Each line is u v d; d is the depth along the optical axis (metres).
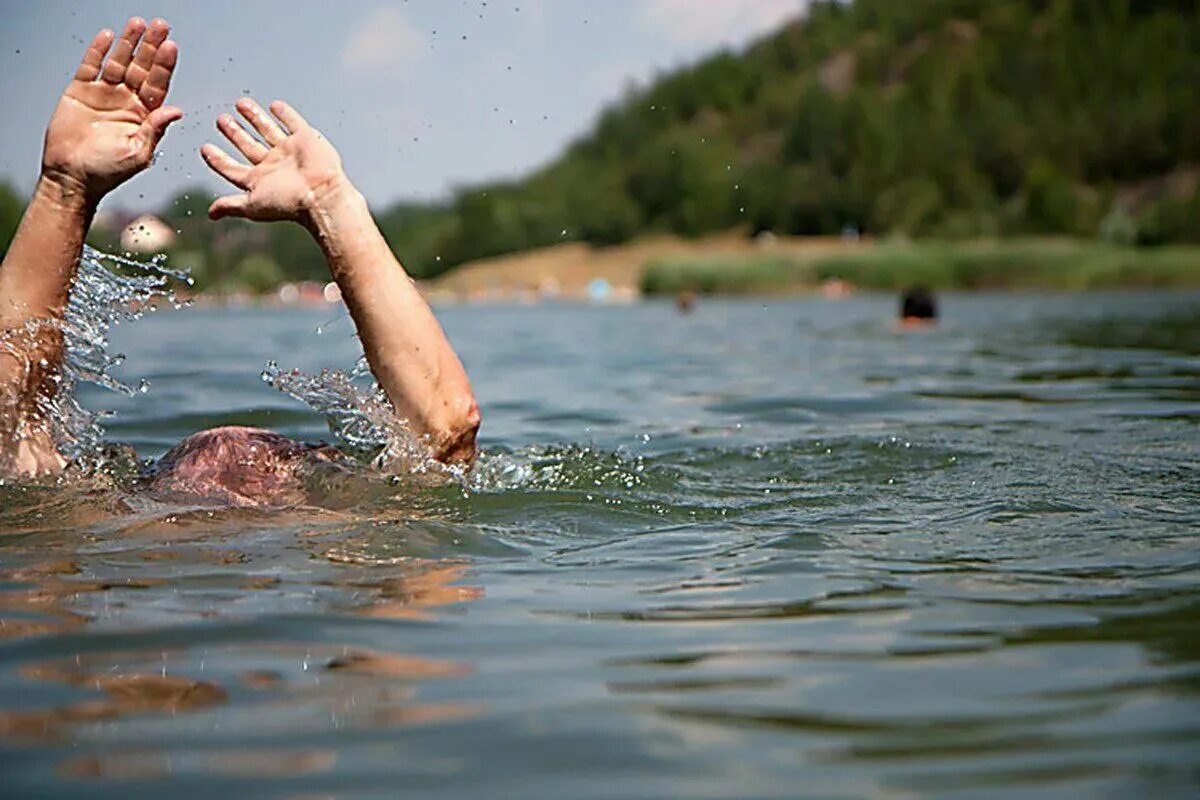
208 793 1.73
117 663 2.27
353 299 3.80
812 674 2.18
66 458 3.90
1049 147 63.16
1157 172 61.94
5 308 3.73
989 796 1.68
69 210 3.72
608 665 2.24
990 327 14.62
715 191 60.19
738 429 5.77
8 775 1.79
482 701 2.06
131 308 3.94
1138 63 68.25
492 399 7.28
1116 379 7.84
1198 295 26.41
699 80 76.75
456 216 57.00
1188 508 3.62
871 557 3.07
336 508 3.55
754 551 3.15
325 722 1.97
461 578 2.88
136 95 3.74
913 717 1.97
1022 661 2.24
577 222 57.72
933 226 57.22
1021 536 3.29
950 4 79.62
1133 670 2.18
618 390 7.81
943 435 5.35
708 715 1.99
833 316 19.94
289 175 3.76
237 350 11.55
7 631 2.46
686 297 23.83
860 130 63.84
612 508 3.66
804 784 1.73
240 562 3.00
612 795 1.71
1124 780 1.72
